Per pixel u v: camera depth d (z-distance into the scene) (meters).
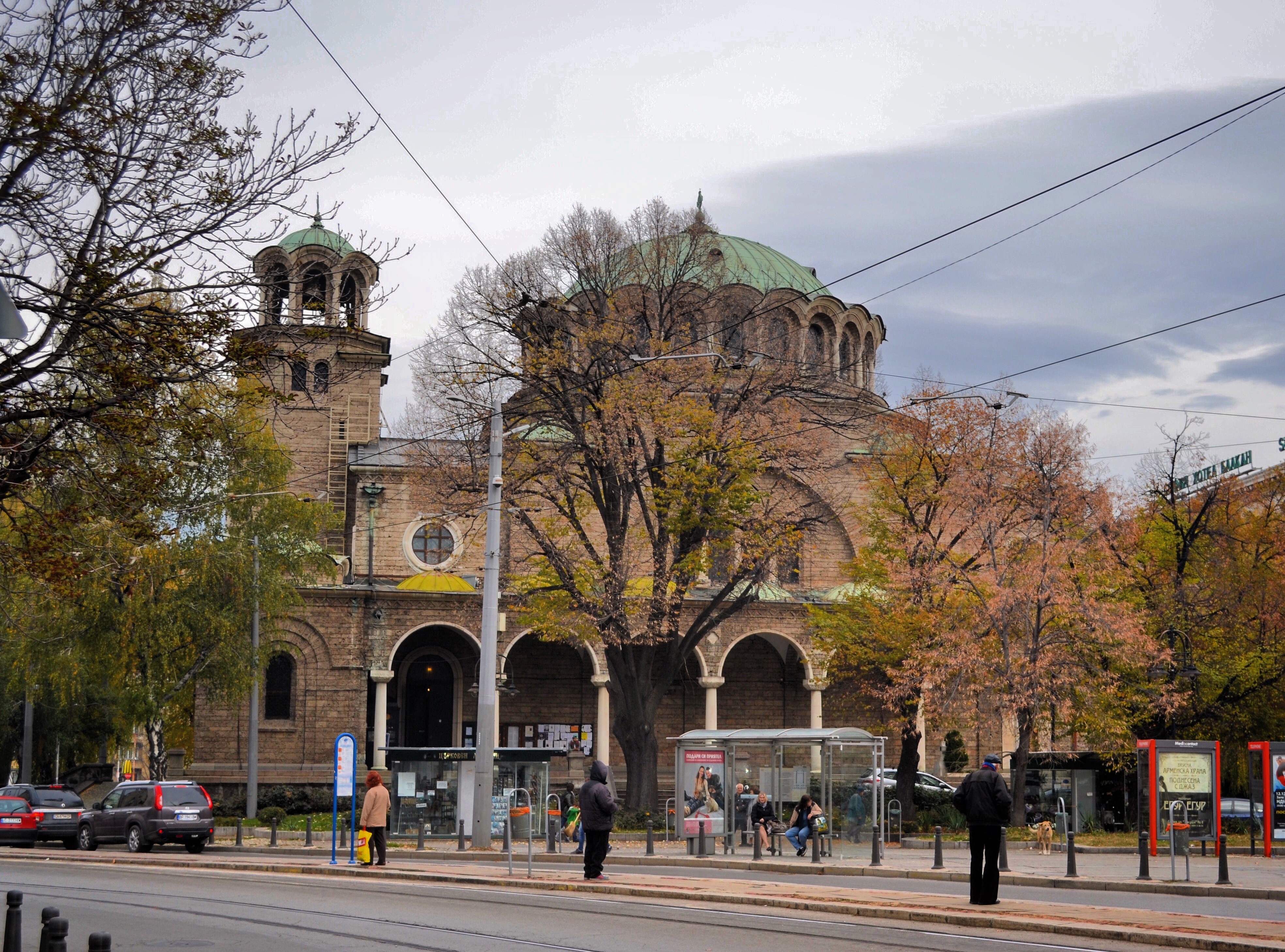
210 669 45.81
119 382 15.08
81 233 15.04
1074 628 41.53
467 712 60.94
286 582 47.91
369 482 63.69
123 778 77.00
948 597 42.19
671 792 60.25
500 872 25.30
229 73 15.60
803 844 31.42
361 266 67.75
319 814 49.31
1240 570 45.88
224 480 43.69
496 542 33.97
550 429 46.50
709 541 43.12
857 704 62.47
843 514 63.72
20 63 14.38
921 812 45.75
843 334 66.12
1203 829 33.22
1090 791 41.97
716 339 47.03
